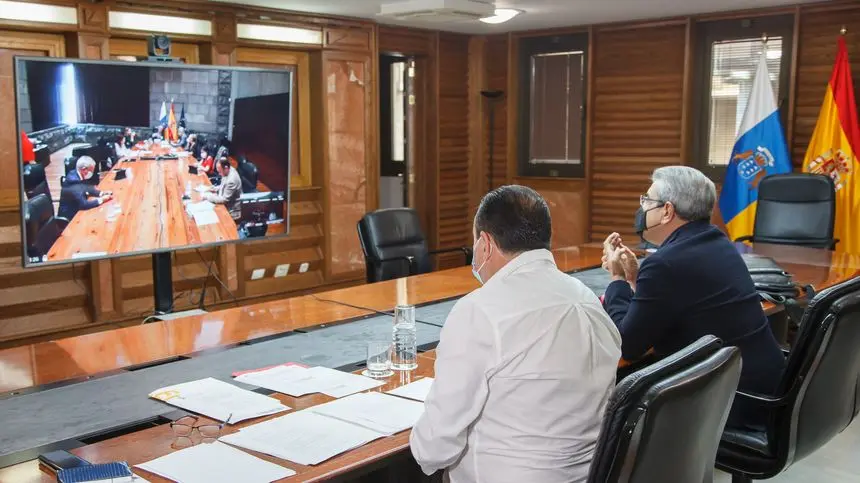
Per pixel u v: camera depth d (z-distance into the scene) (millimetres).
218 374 2350
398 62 7188
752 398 2344
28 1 4484
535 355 1604
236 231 4609
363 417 1933
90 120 3928
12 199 4660
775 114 5758
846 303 2207
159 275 4414
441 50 7016
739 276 2455
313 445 1762
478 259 1792
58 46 4770
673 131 6434
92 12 4754
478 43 7250
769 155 5789
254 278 5855
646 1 5527
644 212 2594
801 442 2326
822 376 2260
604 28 6559
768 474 2369
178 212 4328
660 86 6434
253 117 4586
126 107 4043
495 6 5586
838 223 5555
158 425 1938
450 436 1621
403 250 4602
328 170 6188
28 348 2656
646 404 1407
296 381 2242
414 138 7094
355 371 2365
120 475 1584
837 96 5520
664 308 2367
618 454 1424
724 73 6238
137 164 4121
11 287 4652
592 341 1652
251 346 2666
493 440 1634
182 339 2762
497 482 1627
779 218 5285
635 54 6523
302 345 2674
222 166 4480
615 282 2664
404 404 2031
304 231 6164
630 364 2541
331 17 6004
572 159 7047
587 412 1631
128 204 4121
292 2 5379
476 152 7402
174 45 5336
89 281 4930
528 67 7141
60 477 1565
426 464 1685
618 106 6656
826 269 3908
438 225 7160
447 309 3225
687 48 6180
